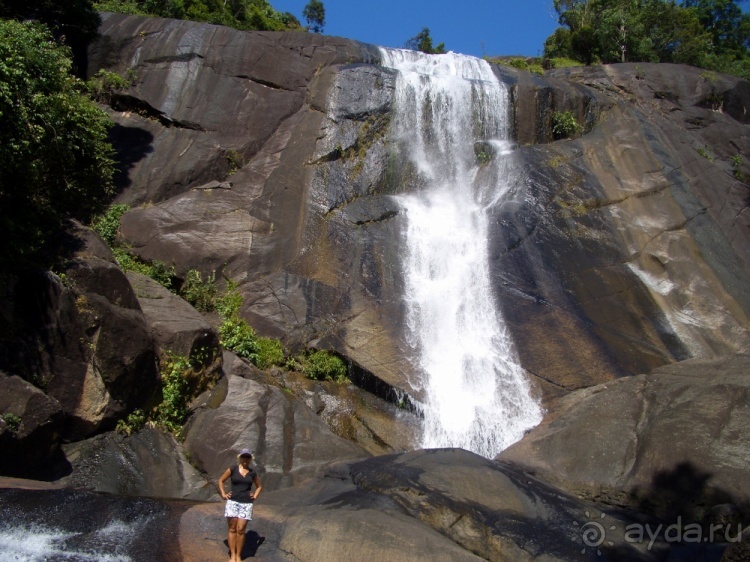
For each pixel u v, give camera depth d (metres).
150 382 11.62
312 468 11.20
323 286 16.06
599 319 16.20
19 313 10.34
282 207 17.86
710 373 12.47
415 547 8.08
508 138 22.34
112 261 12.17
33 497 8.73
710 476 10.04
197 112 19.84
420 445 13.20
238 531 7.90
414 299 16.25
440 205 19.59
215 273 16.02
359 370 14.15
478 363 14.81
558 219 18.70
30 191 11.74
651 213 19.38
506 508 9.50
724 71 36.28
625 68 26.73
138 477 10.59
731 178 21.88
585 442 11.55
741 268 18.86
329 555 8.06
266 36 22.39
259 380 13.27
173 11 28.47
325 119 20.31
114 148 18.83
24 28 12.59
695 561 8.61
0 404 9.38
